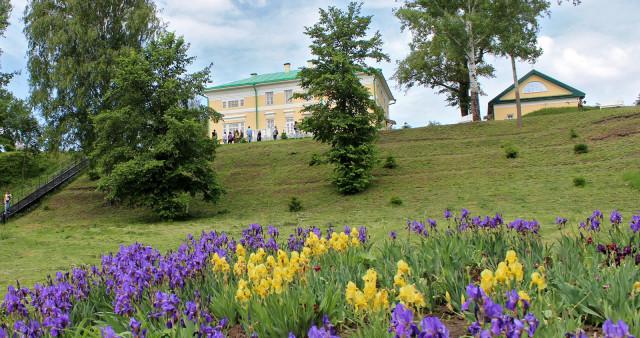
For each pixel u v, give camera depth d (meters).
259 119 53.34
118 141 24.45
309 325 4.52
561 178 21.94
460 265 6.09
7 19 36.78
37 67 30.17
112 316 5.08
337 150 25.69
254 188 29.06
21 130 36.56
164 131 24.77
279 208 24.14
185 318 4.32
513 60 33.00
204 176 24.62
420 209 20.11
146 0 32.78
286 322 4.38
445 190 23.09
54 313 4.80
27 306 5.90
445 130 35.38
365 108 26.70
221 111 54.91
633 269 5.25
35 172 38.94
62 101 29.61
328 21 26.61
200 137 24.30
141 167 22.58
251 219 21.42
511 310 3.63
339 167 25.69
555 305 4.52
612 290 4.46
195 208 26.84
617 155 23.61
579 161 24.09
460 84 47.72
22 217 28.06
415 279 5.57
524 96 51.88
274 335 4.28
